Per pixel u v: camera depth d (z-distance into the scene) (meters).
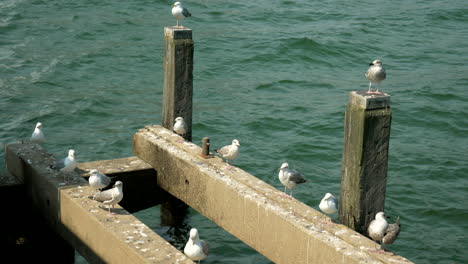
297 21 38.94
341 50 33.91
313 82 29.97
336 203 11.38
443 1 44.88
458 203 19.28
